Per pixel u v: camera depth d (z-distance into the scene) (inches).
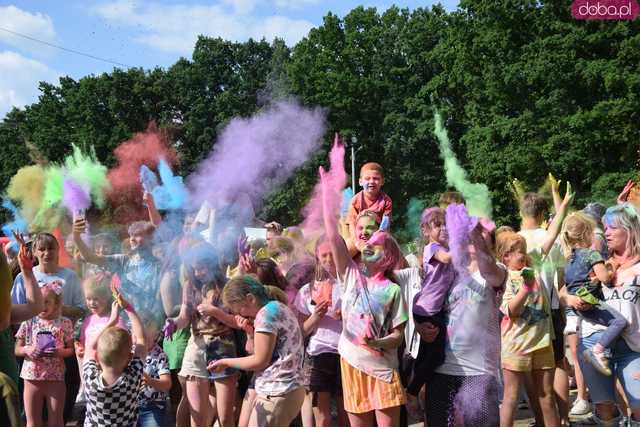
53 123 1825.8
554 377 193.6
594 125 1079.6
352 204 195.2
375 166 194.5
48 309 194.1
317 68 1601.9
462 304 151.4
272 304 153.3
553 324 198.2
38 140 1738.4
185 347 197.0
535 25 1176.2
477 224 155.6
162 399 179.9
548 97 1146.0
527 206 205.0
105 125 1787.6
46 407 212.4
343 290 157.9
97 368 159.2
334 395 181.2
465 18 1279.5
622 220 167.5
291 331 153.3
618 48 1097.4
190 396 179.6
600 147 1106.7
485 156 1145.4
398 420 151.9
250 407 159.8
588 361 169.8
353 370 152.7
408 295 155.0
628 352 163.5
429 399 154.7
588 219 188.9
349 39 1588.3
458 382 149.9
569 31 1136.2
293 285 193.3
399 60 1593.3
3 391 104.1
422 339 155.3
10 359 161.5
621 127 1068.5
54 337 194.2
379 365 151.1
